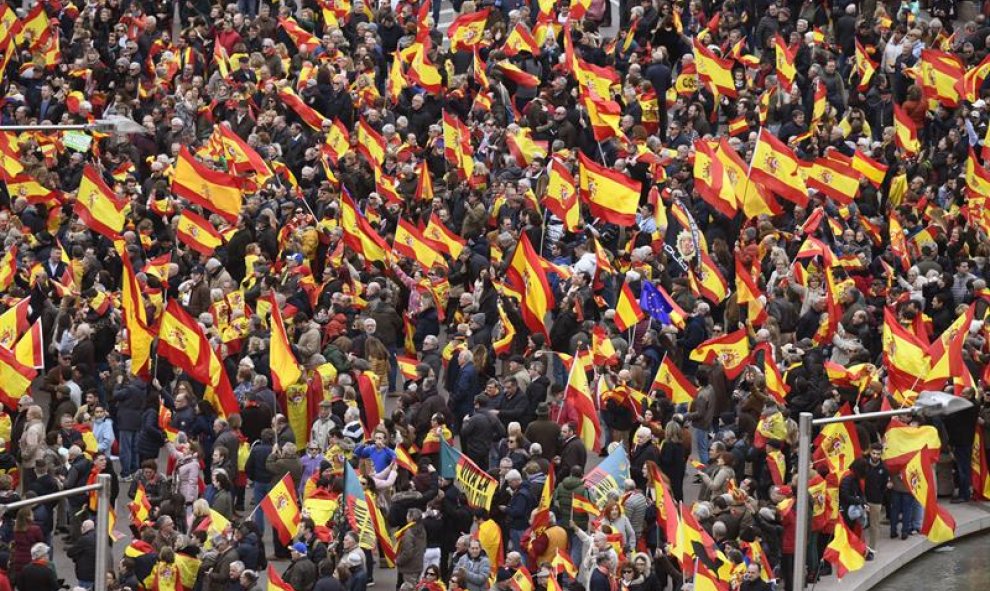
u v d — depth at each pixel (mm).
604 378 108188
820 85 141375
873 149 135500
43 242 126375
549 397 116250
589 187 122938
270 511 97625
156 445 109250
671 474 103688
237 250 125250
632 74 142125
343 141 136375
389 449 102562
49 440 105188
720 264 124312
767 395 106188
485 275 118000
